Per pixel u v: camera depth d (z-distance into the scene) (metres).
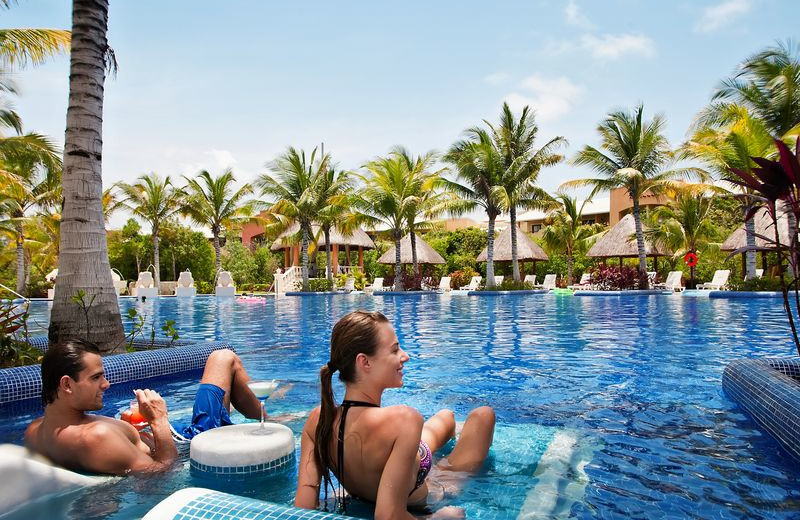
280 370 6.34
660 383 5.32
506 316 13.82
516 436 3.53
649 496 2.58
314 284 31.20
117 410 4.44
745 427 3.77
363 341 2.08
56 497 2.54
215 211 33.75
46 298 30.28
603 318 12.74
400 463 1.92
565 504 2.48
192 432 3.37
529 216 52.09
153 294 26.84
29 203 28.17
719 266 29.70
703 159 21.72
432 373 5.99
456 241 43.62
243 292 33.53
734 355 7.04
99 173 6.20
